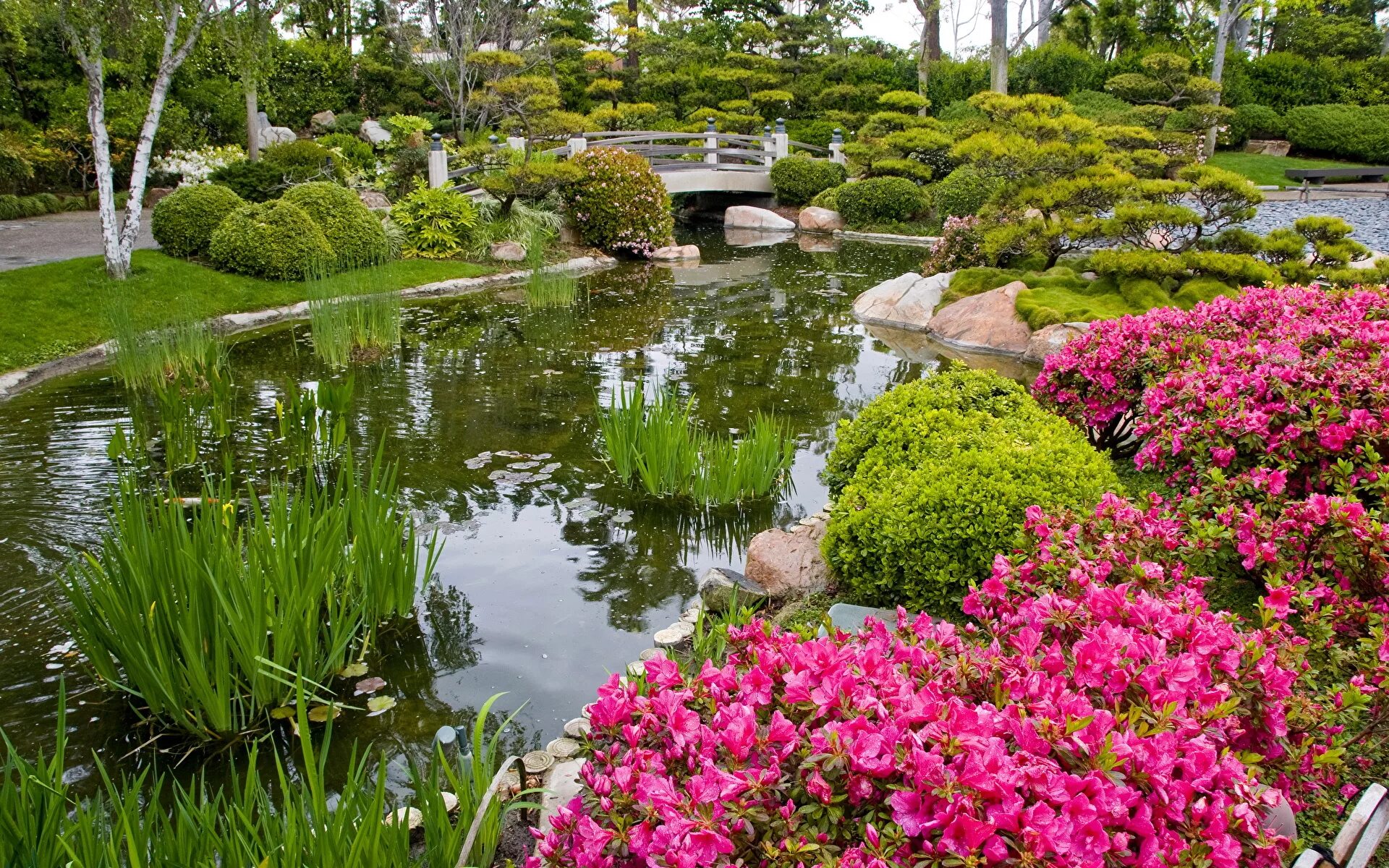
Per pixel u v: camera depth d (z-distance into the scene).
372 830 2.29
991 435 4.62
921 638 2.64
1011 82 30.14
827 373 9.07
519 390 8.23
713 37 34.03
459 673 4.01
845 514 4.39
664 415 5.95
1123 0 31.42
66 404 7.54
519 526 5.47
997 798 1.79
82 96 19.38
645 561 5.07
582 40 33.16
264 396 7.98
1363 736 2.80
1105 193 11.55
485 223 15.90
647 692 2.44
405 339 10.29
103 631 3.46
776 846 1.92
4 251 12.32
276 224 12.02
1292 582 3.14
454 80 26.80
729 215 22.64
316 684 3.66
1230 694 2.30
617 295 13.30
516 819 3.03
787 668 2.30
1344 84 30.38
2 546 4.93
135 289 10.67
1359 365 4.30
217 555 3.44
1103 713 1.95
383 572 4.21
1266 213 18.44
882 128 24.97
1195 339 5.36
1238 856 1.84
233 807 2.36
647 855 1.95
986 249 12.19
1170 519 3.41
